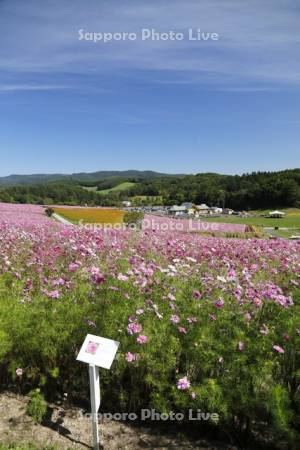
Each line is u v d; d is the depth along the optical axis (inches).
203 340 171.3
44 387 188.7
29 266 326.6
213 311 199.9
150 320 184.5
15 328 189.3
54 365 185.6
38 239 476.1
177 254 401.1
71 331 188.1
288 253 475.5
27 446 150.3
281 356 172.4
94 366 140.9
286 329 181.8
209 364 165.3
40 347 182.7
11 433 159.2
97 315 192.9
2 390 189.0
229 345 169.6
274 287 236.4
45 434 160.1
